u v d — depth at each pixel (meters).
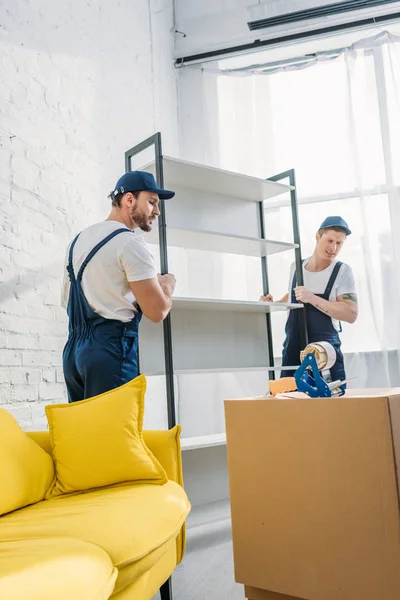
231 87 4.66
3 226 2.53
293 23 4.46
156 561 1.45
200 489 2.99
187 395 4.32
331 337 3.38
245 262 4.41
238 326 3.44
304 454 1.28
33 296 2.68
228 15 4.66
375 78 4.32
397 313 4.11
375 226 4.22
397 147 4.25
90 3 3.48
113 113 3.64
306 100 4.48
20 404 2.54
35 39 2.89
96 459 1.79
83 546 1.23
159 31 4.48
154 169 2.94
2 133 2.58
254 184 3.29
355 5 4.25
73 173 3.12
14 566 1.05
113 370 2.08
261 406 1.36
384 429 1.17
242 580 1.36
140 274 2.11
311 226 4.36
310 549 1.25
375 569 1.16
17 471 1.67
